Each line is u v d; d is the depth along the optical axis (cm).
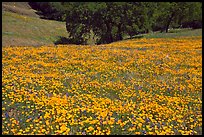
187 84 1791
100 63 2166
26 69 1848
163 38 5103
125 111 1188
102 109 1162
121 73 1934
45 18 9994
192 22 8831
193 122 1183
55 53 2522
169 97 1471
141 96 1438
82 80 1648
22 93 1268
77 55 2453
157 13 6856
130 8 6206
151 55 2705
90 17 6366
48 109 1119
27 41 5619
